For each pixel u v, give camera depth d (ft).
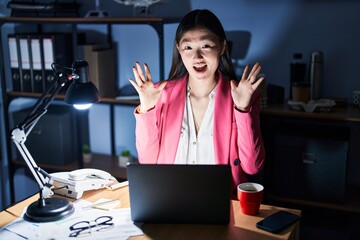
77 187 6.05
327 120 8.37
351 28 9.03
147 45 10.49
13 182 10.98
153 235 5.09
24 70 10.35
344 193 8.50
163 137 6.84
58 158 10.57
